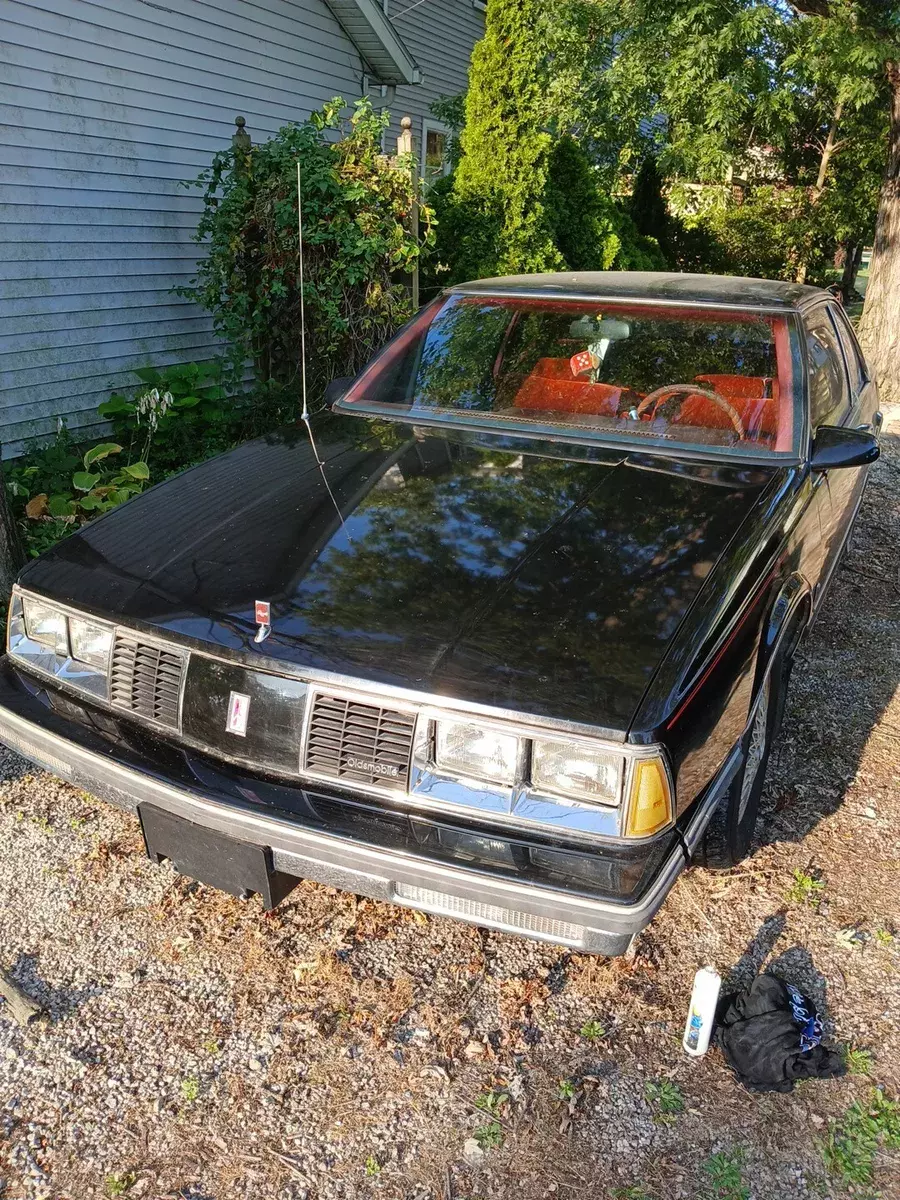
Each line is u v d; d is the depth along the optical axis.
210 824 2.19
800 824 3.14
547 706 1.94
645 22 11.24
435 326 3.75
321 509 2.68
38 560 2.66
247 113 8.59
